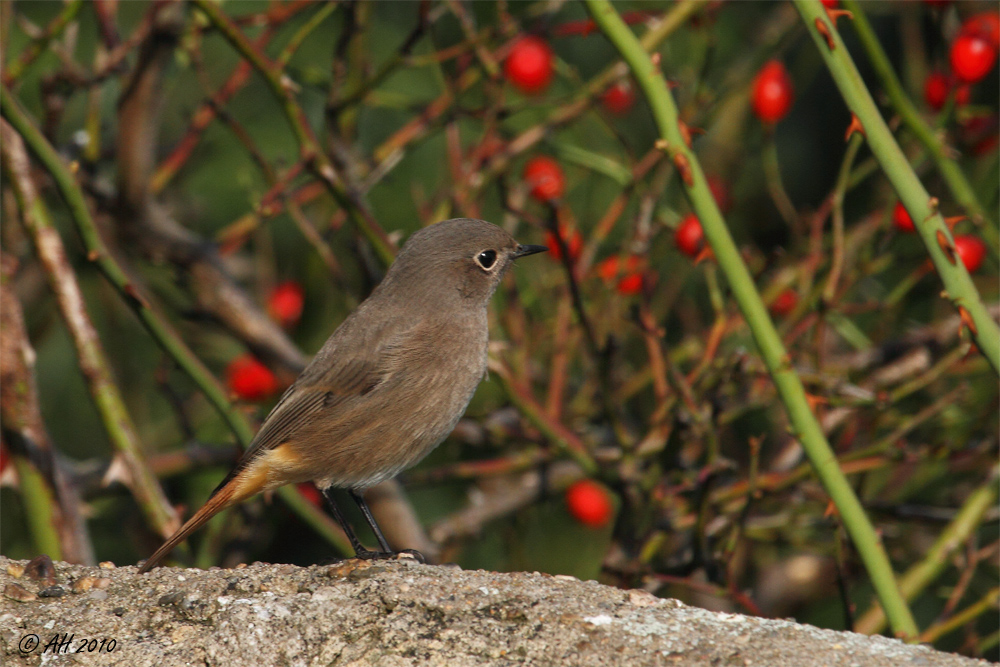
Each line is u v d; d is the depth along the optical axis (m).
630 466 9.56
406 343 7.91
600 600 5.72
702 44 11.21
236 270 13.27
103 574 6.00
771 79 10.05
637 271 10.27
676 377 8.95
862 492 9.82
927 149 8.62
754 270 10.65
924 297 11.55
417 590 5.69
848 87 6.14
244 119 12.92
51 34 8.77
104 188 11.14
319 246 10.26
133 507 11.62
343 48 9.62
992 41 8.84
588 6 6.41
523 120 13.07
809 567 12.62
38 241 8.02
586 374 11.40
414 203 12.65
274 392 11.05
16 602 5.77
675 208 13.23
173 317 13.20
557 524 12.98
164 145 12.62
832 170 14.29
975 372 10.71
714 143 13.29
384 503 10.86
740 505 10.27
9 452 8.16
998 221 11.27
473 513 11.50
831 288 9.11
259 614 5.53
